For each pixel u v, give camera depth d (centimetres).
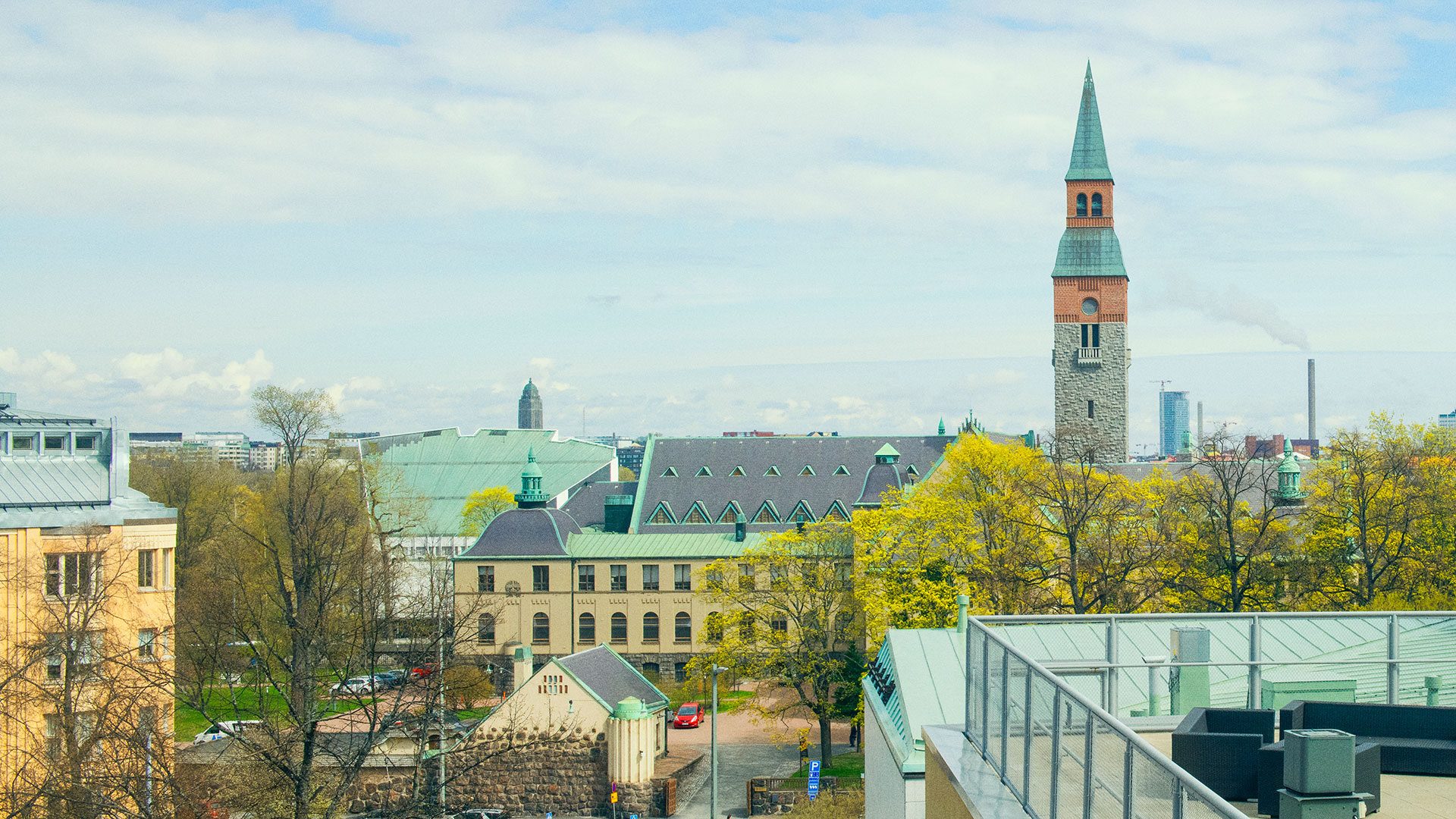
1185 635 1354
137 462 10219
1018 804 1035
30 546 4162
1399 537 5662
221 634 5119
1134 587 6025
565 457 15600
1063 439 6656
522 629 9688
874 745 2611
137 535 4594
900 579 6444
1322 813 896
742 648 6900
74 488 4472
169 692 4047
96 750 3769
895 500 7488
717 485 11631
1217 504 5819
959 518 6519
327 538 5650
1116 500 6212
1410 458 5912
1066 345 12062
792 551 7162
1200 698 1341
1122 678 1341
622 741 6100
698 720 8194
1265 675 1330
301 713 4222
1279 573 5756
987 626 1352
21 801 3322
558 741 5784
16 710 3812
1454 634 1338
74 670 3809
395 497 10781
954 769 1177
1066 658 1355
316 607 4831
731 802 6269
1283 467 7906
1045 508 7062
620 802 6097
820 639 7025
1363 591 5559
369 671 4669
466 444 15862
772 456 11831
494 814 5928
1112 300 11962
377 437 15788
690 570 9644
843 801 5059
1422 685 1306
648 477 11744
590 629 9681
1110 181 12088
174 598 4753
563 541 9906
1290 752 917
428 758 5488
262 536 8319
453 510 14725
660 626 9612
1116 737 762
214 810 4378
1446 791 1026
